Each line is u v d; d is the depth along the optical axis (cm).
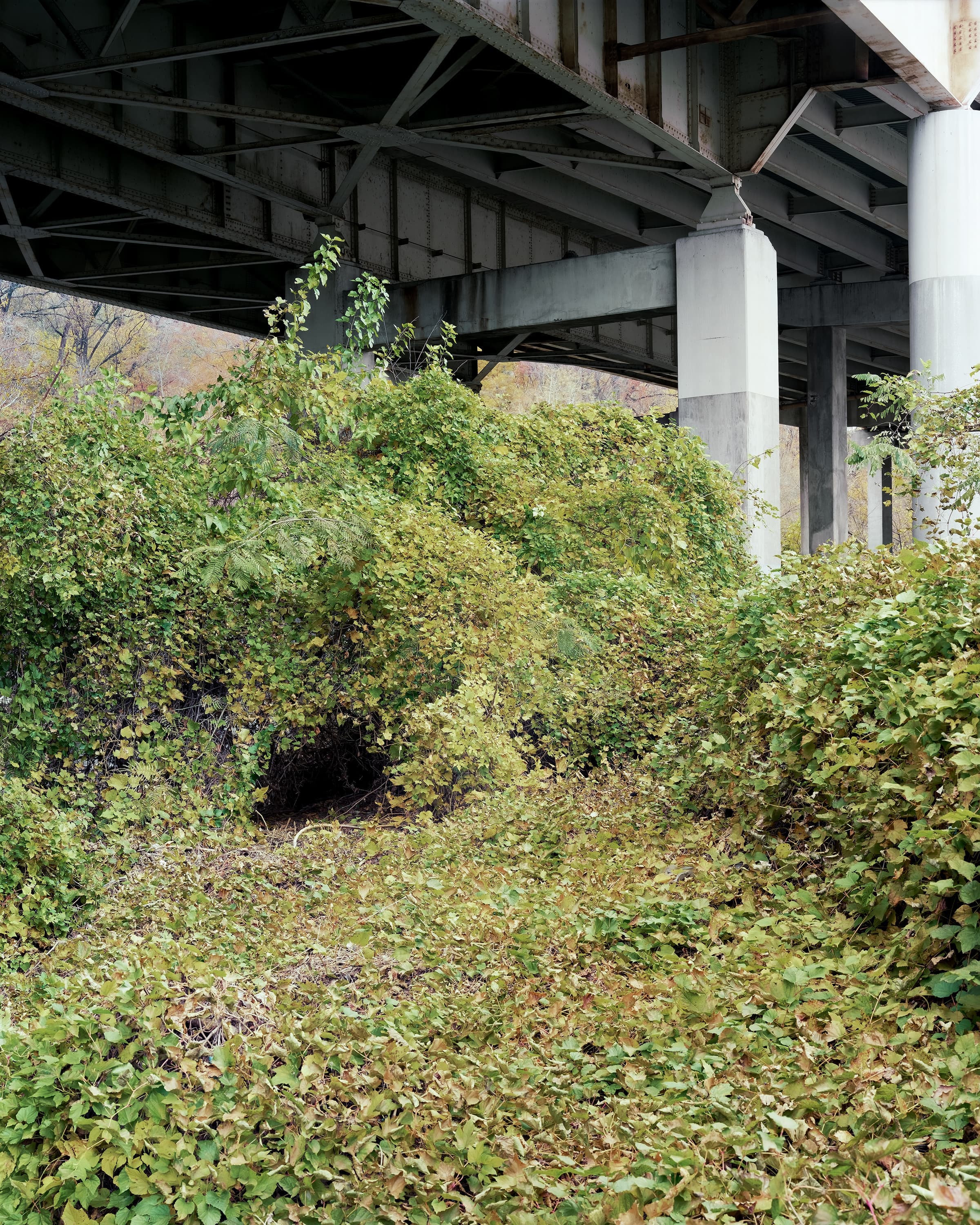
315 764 938
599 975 485
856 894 505
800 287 3278
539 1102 394
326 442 989
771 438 1933
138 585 809
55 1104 390
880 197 2625
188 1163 371
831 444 3516
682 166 1866
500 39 1374
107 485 793
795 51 1852
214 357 5200
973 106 1995
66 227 1888
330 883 648
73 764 795
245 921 591
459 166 2095
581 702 909
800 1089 374
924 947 441
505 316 2075
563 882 590
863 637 569
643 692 884
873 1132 346
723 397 1877
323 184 2017
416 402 1130
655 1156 347
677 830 665
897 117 2088
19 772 765
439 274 2330
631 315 2000
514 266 2497
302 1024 427
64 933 655
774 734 639
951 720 464
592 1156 364
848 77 1822
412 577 877
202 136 1717
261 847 753
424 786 823
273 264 2275
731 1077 391
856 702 546
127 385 902
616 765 852
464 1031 446
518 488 1116
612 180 2219
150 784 782
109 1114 385
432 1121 383
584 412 1236
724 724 711
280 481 925
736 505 1340
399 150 2127
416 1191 363
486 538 1053
